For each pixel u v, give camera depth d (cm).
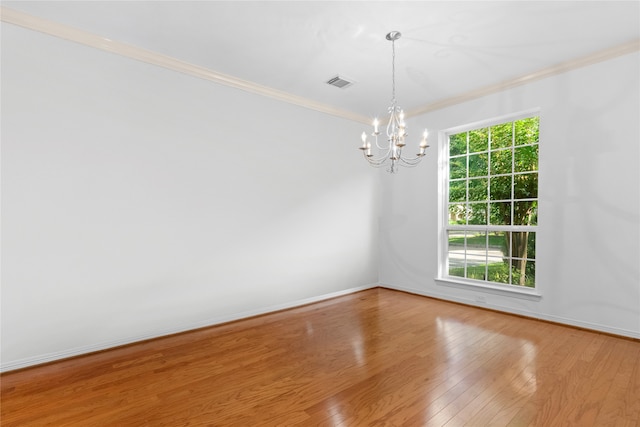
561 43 273
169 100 302
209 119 327
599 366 229
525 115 349
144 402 190
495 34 259
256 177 363
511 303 353
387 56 296
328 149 434
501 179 373
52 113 245
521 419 170
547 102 324
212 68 320
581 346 264
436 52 288
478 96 376
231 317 341
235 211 346
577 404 183
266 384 209
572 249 309
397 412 178
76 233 255
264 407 184
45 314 243
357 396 194
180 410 182
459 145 415
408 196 458
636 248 275
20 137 233
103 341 267
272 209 377
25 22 233
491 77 341
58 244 248
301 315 361
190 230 314
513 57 298
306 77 341
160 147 296
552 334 291
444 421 169
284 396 195
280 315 361
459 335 292
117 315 274
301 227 404
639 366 228
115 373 226
